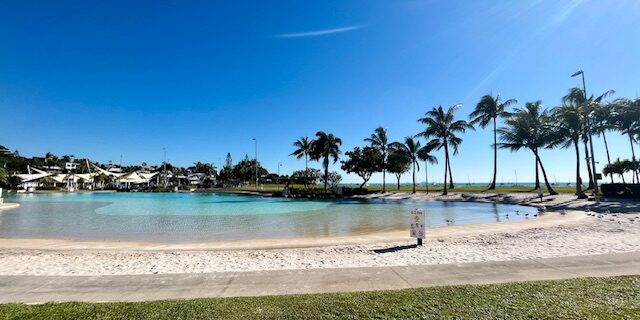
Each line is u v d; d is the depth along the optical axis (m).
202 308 4.82
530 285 5.64
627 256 7.89
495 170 46.62
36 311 4.76
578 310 4.48
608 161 42.62
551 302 4.79
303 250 10.41
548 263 7.39
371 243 11.39
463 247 10.24
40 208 30.27
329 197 48.47
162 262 8.76
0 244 11.91
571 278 6.12
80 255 9.88
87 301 5.36
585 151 39.19
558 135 35.25
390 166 51.91
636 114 33.16
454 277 6.44
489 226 14.73
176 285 6.21
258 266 8.08
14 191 73.12
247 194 60.66
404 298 5.11
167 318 4.47
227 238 13.88
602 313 4.38
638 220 15.16
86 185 93.62
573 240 10.73
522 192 39.16
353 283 6.18
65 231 16.03
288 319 4.39
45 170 119.62
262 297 5.35
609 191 31.62
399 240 11.80
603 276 6.20
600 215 17.75
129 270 7.78
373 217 21.75
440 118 49.38
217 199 46.38
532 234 12.38
